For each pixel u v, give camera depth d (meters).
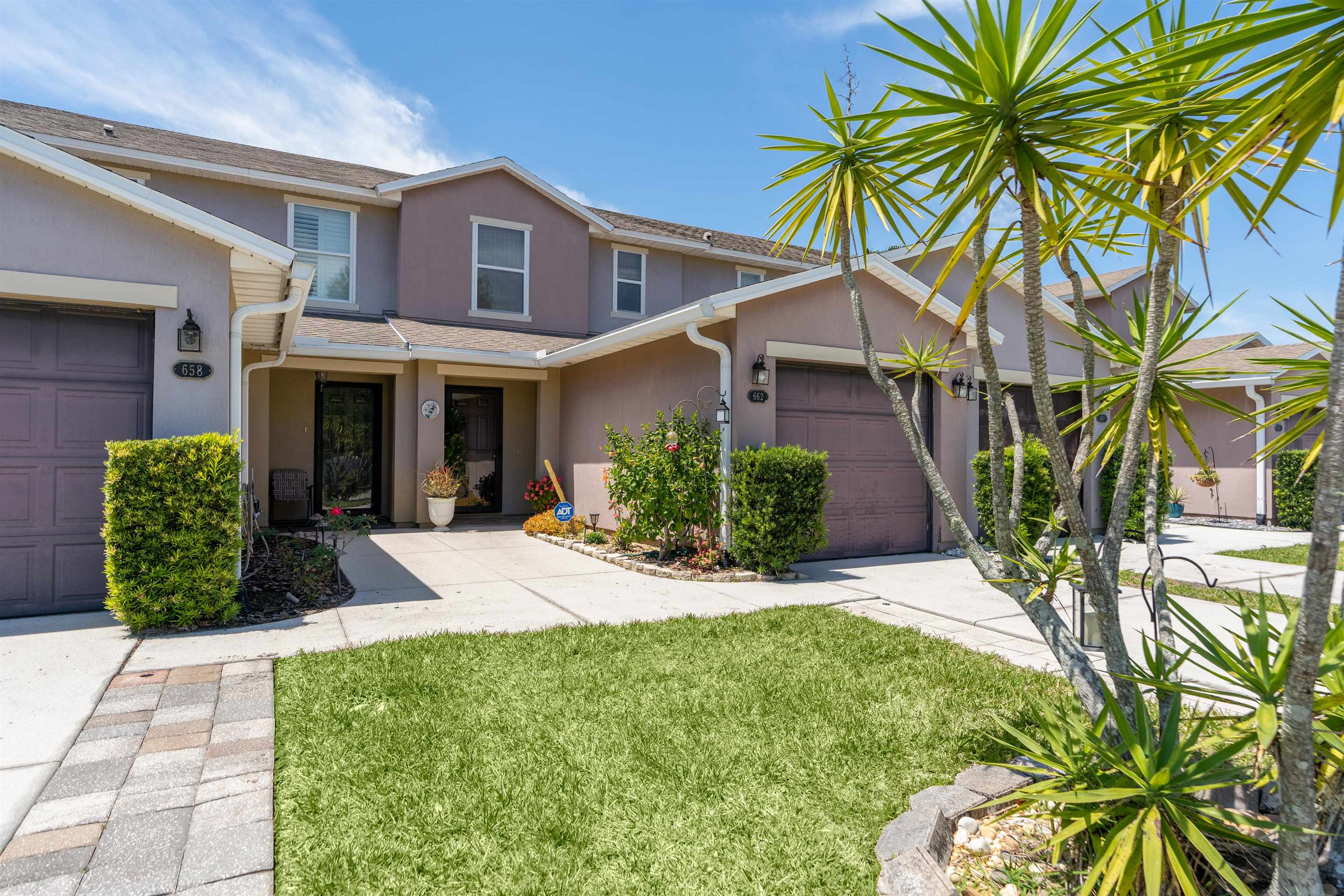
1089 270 3.31
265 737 3.77
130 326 6.37
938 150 2.67
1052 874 2.56
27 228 5.74
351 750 3.59
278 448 12.93
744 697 4.35
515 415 14.77
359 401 13.68
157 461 5.59
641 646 5.45
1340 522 1.76
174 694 4.36
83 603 6.26
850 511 10.13
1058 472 2.66
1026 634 6.06
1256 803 2.81
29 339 6.07
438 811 3.04
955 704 4.24
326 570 8.13
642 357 10.98
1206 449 16.98
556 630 5.89
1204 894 2.25
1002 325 12.43
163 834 2.88
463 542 11.25
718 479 8.81
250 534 7.39
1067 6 2.25
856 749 3.65
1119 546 2.84
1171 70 2.47
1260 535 13.71
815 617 6.45
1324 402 2.73
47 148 5.59
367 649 5.26
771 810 3.06
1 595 6.00
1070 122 2.43
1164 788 2.31
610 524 11.70
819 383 9.87
